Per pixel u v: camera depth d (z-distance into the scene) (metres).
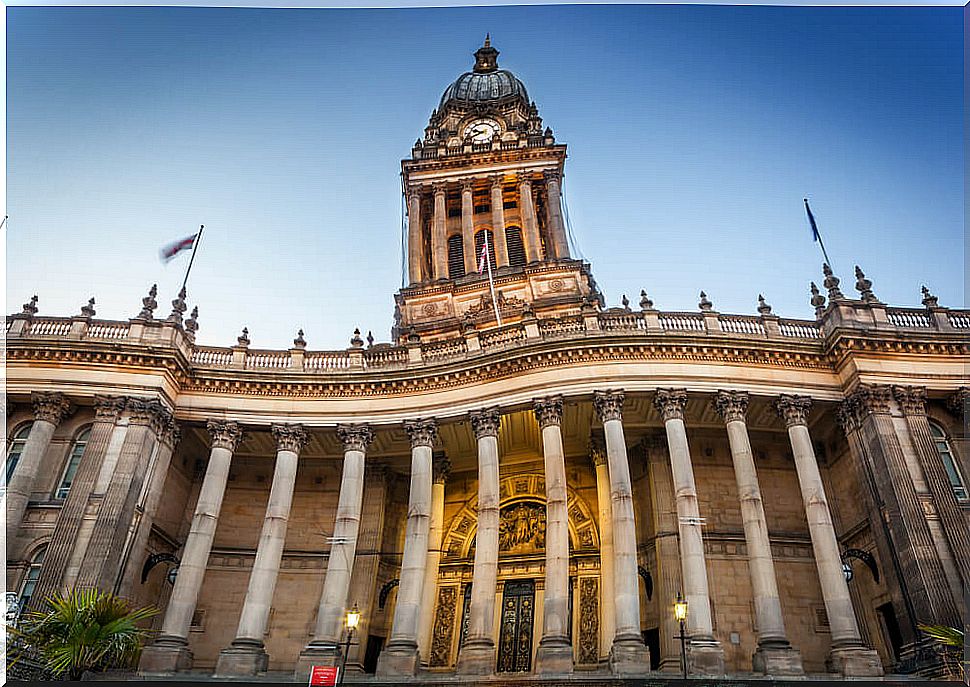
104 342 35.94
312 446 40.75
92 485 32.84
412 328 53.38
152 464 34.94
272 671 35.88
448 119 71.81
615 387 34.53
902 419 32.66
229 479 41.72
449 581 39.22
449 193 65.19
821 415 36.31
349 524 34.78
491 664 29.16
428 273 62.31
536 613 37.47
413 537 33.72
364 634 36.06
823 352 35.34
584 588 37.31
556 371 35.59
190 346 39.69
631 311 39.06
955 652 25.19
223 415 37.66
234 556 39.44
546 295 54.00
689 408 36.41
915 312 36.25
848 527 35.84
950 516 29.75
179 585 32.59
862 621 33.59
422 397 37.88
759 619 29.14
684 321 37.25
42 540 32.38
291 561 39.47
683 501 31.34
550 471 33.16
